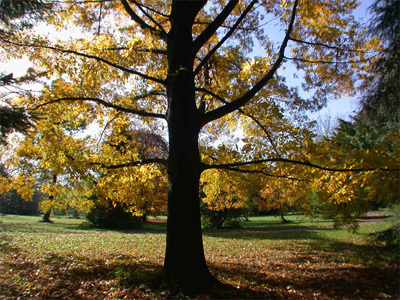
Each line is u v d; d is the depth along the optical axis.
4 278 6.36
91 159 6.11
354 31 6.92
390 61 5.29
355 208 5.77
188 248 4.98
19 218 28.83
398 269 6.59
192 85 5.68
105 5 7.35
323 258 8.78
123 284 5.48
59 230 17.78
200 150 7.83
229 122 8.52
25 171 6.61
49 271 7.03
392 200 5.32
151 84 7.40
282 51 6.26
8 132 4.33
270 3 7.51
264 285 5.50
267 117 6.57
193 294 4.64
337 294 4.95
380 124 6.11
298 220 26.56
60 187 7.06
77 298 4.98
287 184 7.48
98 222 21.19
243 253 10.24
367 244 10.27
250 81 6.33
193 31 7.59
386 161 4.85
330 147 5.43
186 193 5.16
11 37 5.30
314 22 7.30
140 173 7.11
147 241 13.19
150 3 7.56
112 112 7.40
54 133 6.34
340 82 7.40
